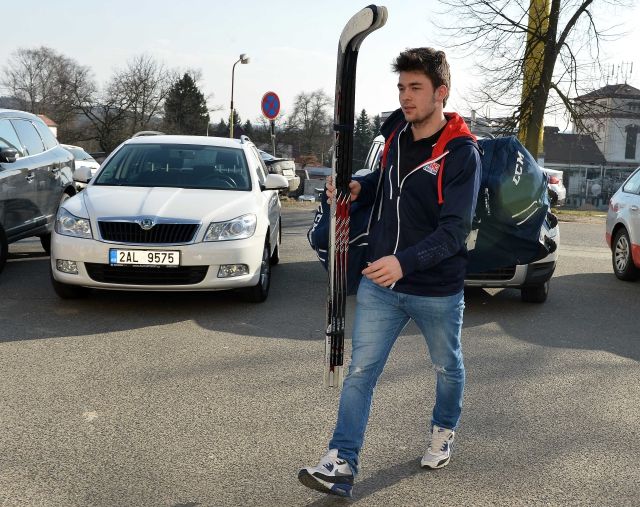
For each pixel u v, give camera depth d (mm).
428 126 3152
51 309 6816
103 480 3465
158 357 5480
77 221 6672
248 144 8875
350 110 3189
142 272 6555
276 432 4117
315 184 26516
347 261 3334
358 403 3299
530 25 22531
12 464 3600
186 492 3373
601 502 3395
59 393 4633
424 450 3932
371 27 2889
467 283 7441
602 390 5066
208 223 6691
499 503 3344
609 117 25438
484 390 4977
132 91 81000
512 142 4176
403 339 6254
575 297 8430
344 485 3205
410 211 3182
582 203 75562
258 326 6500
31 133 9398
